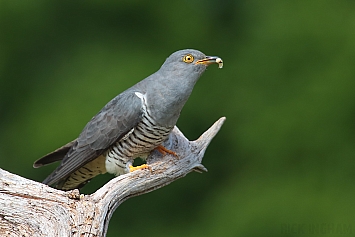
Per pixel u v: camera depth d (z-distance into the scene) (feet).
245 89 51.65
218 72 52.85
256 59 53.01
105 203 23.59
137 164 39.99
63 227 22.21
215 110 51.01
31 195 22.99
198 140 29.27
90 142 28.43
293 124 49.01
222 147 50.49
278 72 52.06
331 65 51.21
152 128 27.45
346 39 51.83
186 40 55.42
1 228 22.80
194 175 49.98
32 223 22.59
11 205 22.76
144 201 49.37
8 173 23.38
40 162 30.17
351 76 50.08
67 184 30.27
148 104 27.32
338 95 49.52
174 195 49.62
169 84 27.25
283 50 52.54
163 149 28.22
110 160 28.55
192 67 27.40
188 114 50.21
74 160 28.63
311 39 52.44
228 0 58.90
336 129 48.75
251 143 49.37
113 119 27.91
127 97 27.84
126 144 27.99
